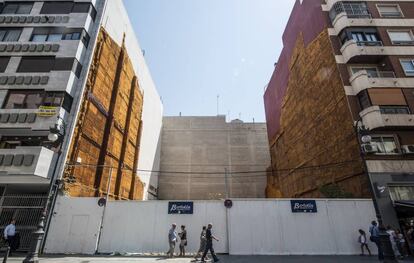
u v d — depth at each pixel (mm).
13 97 18625
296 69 30703
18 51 19922
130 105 30750
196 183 44281
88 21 22047
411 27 21891
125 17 29781
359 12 22719
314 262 12125
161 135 47594
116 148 26594
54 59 19984
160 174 44812
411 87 19391
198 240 15961
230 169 45344
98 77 22859
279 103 36750
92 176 21562
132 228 16234
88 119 21031
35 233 9703
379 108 18422
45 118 17734
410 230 15211
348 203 16344
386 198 16547
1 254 14422
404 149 17844
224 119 49031
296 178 29578
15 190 19000
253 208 16531
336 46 22531
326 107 23250
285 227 15992
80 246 15617
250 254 15383
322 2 25156
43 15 21422
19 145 18266
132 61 32031
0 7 22250
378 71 20953
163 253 15641
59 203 16562
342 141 20484
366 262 11914
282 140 34938
